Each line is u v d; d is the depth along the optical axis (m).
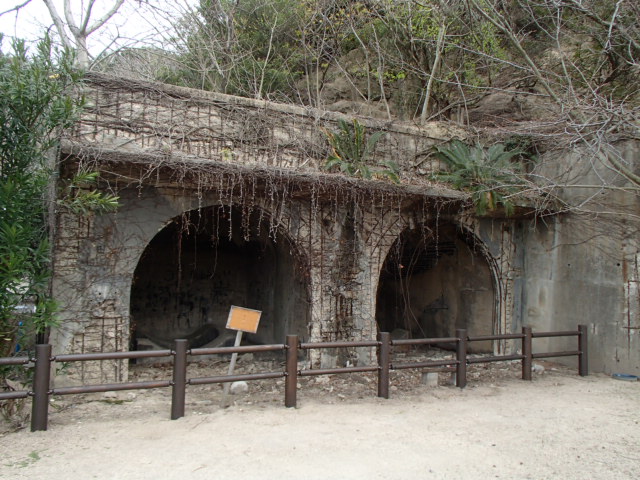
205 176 6.62
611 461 4.39
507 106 11.29
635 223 8.22
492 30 10.78
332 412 5.74
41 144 5.72
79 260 6.68
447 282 11.20
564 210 8.84
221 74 11.68
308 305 8.26
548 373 8.45
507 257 10.02
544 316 9.59
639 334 8.07
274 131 7.83
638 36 8.34
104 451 4.39
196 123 7.26
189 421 5.31
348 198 7.84
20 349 5.89
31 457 4.22
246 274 11.76
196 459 4.23
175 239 11.07
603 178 8.70
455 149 8.89
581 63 10.02
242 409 5.84
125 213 6.98
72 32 9.98
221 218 9.56
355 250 8.39
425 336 11.75
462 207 8.70
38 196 5.74
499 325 9.95
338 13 12.42
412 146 8.92
